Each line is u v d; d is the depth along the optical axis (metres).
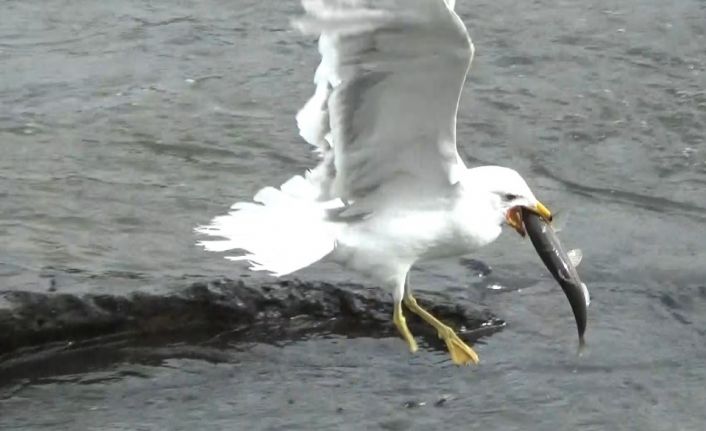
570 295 10.96
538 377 11.69
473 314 12.55
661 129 16.98
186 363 11.84
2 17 19.61
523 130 16.83
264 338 12.23
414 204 10.77
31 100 17.19
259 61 18.53
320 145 10.67
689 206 15.13
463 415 11.09
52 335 11.84
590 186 15.58
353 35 9.60
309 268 12.88
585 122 17.05
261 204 11.20
